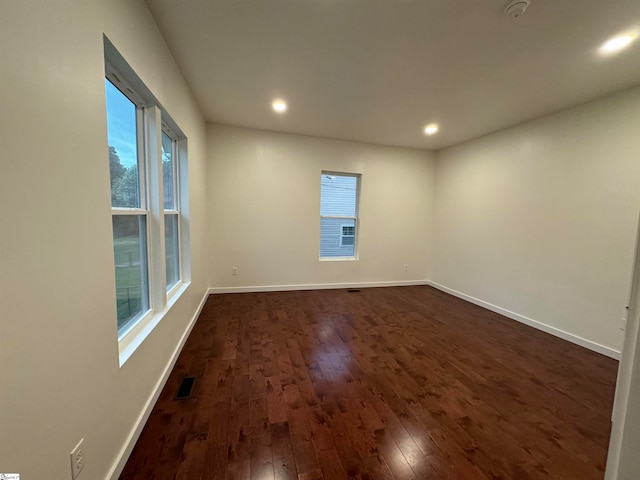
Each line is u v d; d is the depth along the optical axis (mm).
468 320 3545
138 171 1926
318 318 3467
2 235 726
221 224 4250
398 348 2736
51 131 901
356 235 5031
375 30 1903
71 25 996
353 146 4742
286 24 1860
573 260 2955
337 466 1402
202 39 2025
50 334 892
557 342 2941
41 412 852
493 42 1997
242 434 1588
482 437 1622
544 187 3256
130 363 1464
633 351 345
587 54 2090
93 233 1137
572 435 1653
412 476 1358
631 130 2520
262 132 4281
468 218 4418
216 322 3254
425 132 4090
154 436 1558
